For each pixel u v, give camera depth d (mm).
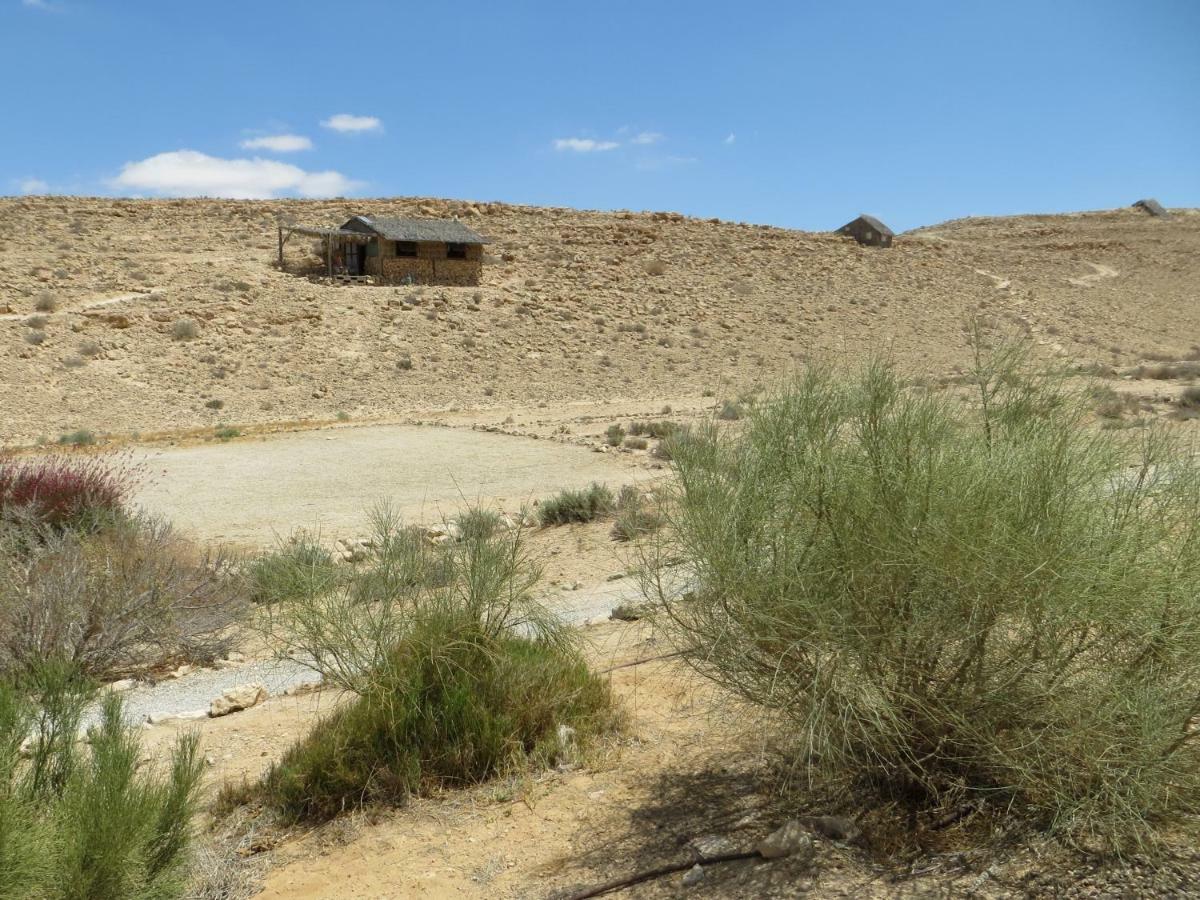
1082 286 80938
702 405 35969
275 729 6594
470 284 58062
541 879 4184
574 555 12789
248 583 10461
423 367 43312
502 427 30750
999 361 4336
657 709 6133
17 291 44156
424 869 4414
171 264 53000
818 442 4039
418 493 20000
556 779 5223
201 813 5215
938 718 3869
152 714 7301
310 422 33719
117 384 36438
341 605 5824
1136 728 3553
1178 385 37969
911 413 4008
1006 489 3695
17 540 10359
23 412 32344
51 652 7793
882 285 71812
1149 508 3744
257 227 72500
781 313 60094
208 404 35688
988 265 85000
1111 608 3518
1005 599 3605
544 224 81812
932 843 3906
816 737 4070
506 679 5742
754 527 3988
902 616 3795
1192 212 130000
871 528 3781
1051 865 3615
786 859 3936
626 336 51562
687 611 4418
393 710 5359
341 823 4992
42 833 3529
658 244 76562
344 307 48438
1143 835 3645
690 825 4434
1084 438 3996
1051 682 3672
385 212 81188
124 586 8922
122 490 15031
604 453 24281
